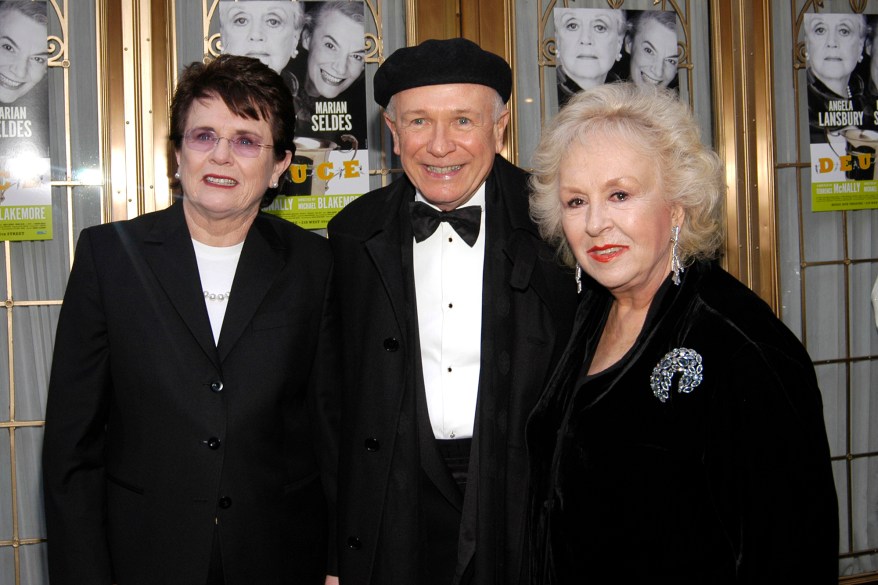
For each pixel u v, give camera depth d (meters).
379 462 1.68
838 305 2.96
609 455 1.29
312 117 2.50
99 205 2.43
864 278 2.98
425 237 1.78
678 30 2.76
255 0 2.46
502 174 1.84
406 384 1.68
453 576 1.70
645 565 1.22
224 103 1.55
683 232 1.37
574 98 1.45
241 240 1.69
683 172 1.34
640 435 1.25
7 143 2.37
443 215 1.76
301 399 1.72
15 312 2.41
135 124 2.41
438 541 1.71
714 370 1.19
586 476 1.32
